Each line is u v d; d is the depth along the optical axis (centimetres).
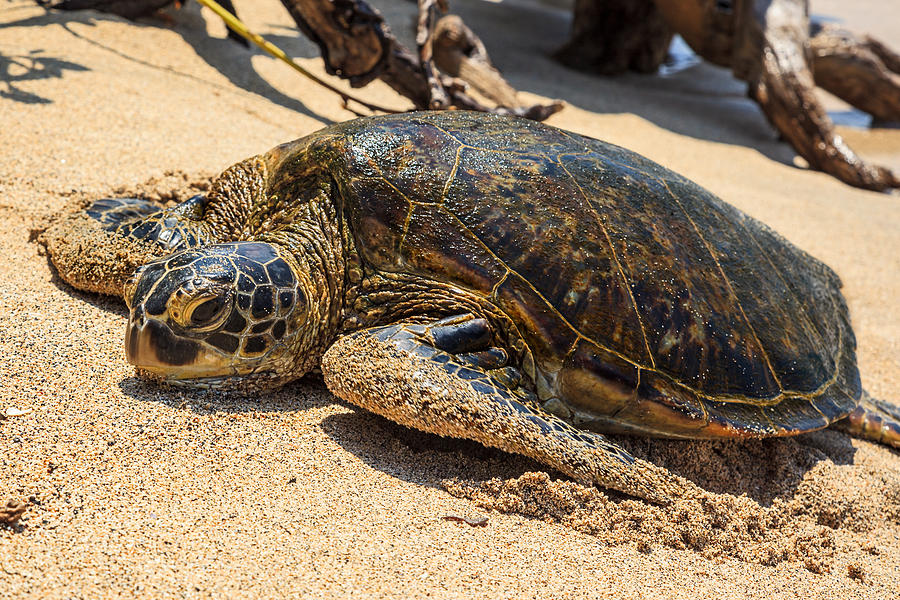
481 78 336
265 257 177
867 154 407
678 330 179
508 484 169
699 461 181
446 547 162
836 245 271
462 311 177
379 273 179
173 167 214
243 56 305
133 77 252
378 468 171
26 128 217
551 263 177
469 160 181
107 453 165
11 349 175
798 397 185
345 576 158
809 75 377
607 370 175
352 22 254
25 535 157
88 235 189
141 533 159
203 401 175
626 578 163
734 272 186
